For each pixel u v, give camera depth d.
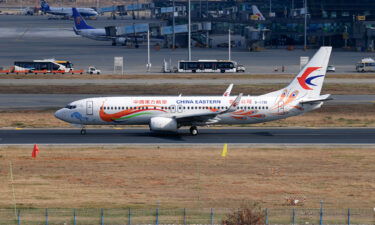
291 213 190.88
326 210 195.50
